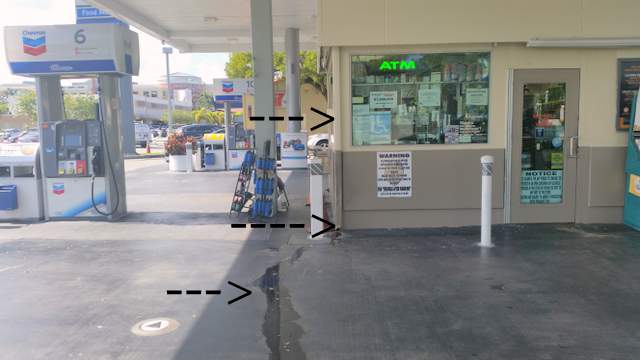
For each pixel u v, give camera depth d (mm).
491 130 8062
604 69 8000
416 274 5973
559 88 8031
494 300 5121
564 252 6707
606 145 8117
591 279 5680
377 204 8133
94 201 9484
